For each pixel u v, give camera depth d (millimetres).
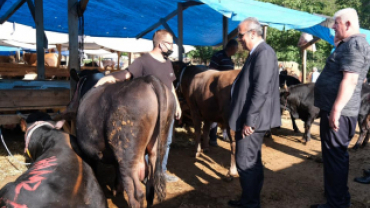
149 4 6242
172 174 4445
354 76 2803
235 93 3074
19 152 5258
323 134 3166
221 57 5594
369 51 2887
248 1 5801
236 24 7820
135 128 2488
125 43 12906
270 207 3484
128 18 7539
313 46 10477
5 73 6641
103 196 2709
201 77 4672
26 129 3621
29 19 7781
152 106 2510
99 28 8570
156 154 2764
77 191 2494
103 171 4496
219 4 4270
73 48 4387
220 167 4809
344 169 3111
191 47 13852
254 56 2877
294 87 6352
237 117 3020
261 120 2938
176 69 5277
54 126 3609
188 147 5953
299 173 4590
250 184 3094
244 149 3047
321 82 3139
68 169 2684
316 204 3414
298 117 6445
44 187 2375
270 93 2979
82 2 4156
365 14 14758
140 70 3176
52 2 6223
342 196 3162
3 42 13250
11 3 6145
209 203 3533
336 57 2975
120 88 2619
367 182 4188
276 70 3029
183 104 5738
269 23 4941
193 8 6352
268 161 5164
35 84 4668
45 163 2711
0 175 4164
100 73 3871
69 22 4344
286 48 11453
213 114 4434
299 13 6234
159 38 3260
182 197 3688
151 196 2797
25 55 13141
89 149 2783
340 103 2844
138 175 2572
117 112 2506
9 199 2262
